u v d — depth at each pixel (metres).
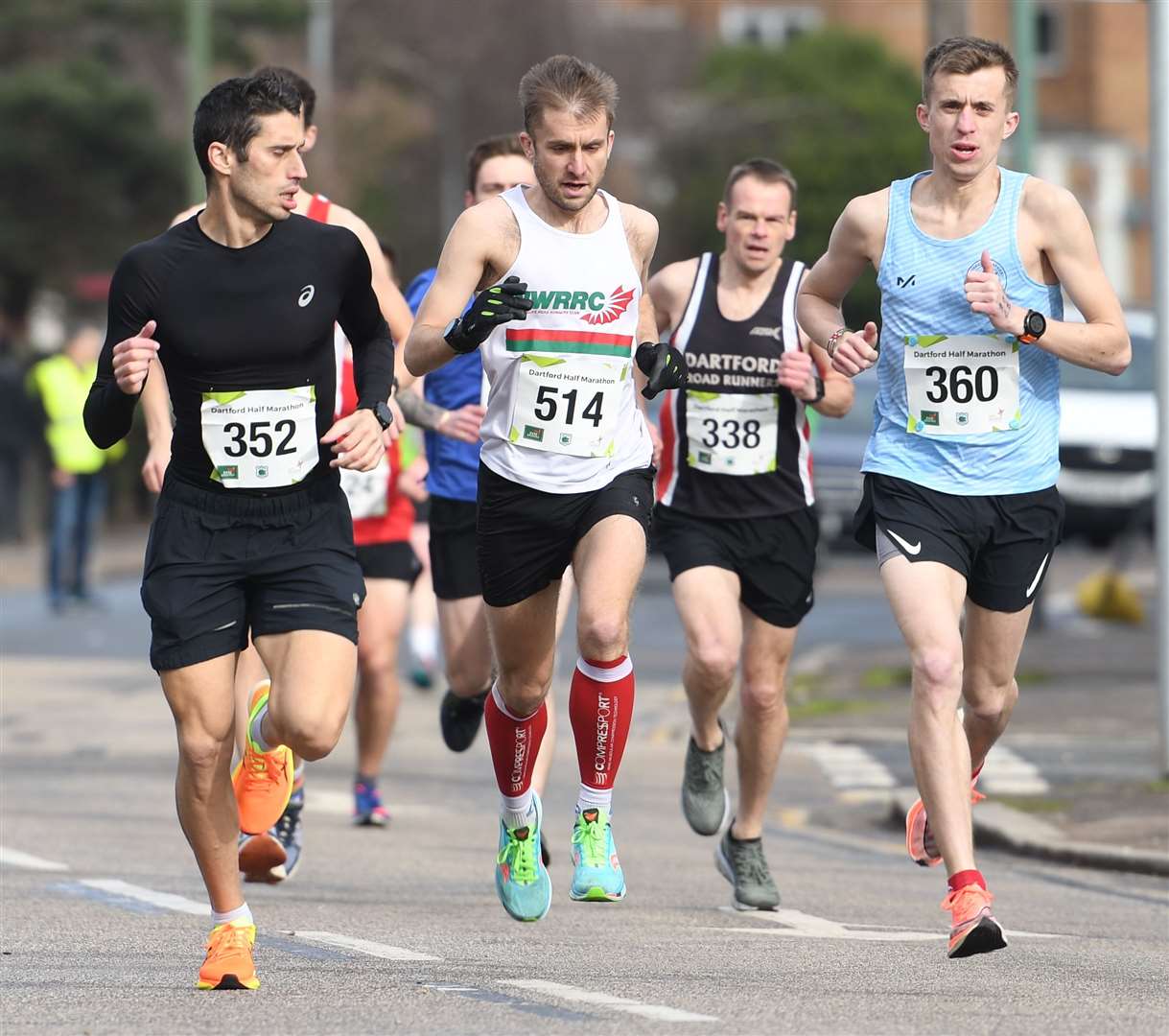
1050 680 48.97
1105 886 27.05
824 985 18.48
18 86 123.50
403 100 157.62
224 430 17.86
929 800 19.42
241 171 17.53
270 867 21.72
